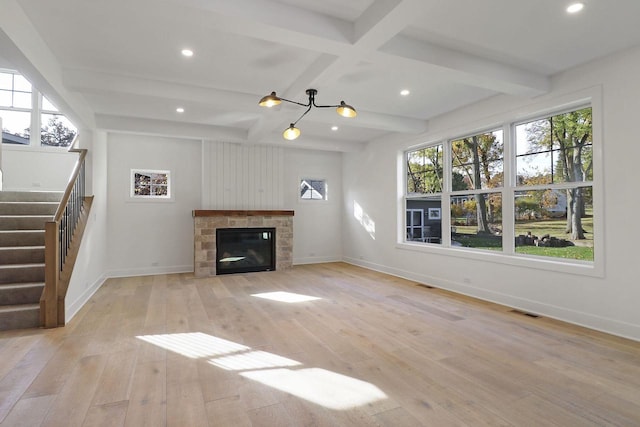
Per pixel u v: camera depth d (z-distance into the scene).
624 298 3.08
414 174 5.89
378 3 2.30
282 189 6.96
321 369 2.48
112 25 2.59
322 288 5.09
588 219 3.49
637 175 2.99
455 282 4.87
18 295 3.51
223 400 2.07
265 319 3.62
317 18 2.45
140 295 4.65
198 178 6.49
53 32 2.68
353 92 4.07
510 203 4.20
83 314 3.78
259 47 2.95
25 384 2.23
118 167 5.91
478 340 3.02
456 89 4.03
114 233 5.88
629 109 3.04
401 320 3.58
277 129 5.91
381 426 1.82
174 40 2.82
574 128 3.59
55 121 6.31
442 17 2.54
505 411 1.96
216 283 5.44
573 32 2.76
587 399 2.08
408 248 5.77
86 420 1.85
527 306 3.90
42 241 4.21
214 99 3.88
